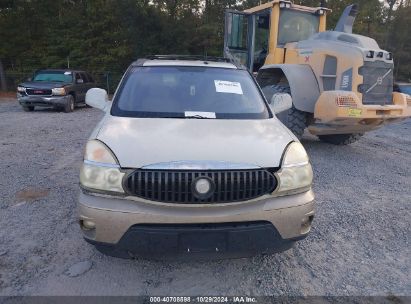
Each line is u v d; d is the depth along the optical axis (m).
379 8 35.72
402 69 34.44
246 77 4.43
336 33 7.35
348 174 6.32
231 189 2.71
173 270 3.21
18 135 9.23
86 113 14.64
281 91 7.55
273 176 2.82
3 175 5.75
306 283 3.09
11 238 3.69
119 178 2.72
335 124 6.80
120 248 2.74
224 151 2.86
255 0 28.66
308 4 28.42
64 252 3.45
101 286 2.95
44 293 2.84
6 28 25.78
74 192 5.02
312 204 2.97
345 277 3.20
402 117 6.87
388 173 6.50
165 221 2.64
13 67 28.11
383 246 3.78
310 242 3.80
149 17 25.16
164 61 4.59
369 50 6.62
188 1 27.58
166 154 2.79
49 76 15.45
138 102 3.77
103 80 26.86
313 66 7.38
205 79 4.19
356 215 4.52
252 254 2.85
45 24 27.28
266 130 3.35
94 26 26.75
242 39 9.51
